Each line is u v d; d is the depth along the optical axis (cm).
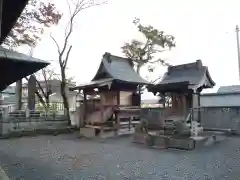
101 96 1611
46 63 403
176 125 1183
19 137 1625
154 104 2633
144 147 1159
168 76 1658
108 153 1030
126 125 1625
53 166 818
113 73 1587
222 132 1465
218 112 1553
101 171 748
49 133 1806
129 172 731
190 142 1059
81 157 959
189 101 1414
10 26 441
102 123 1552
